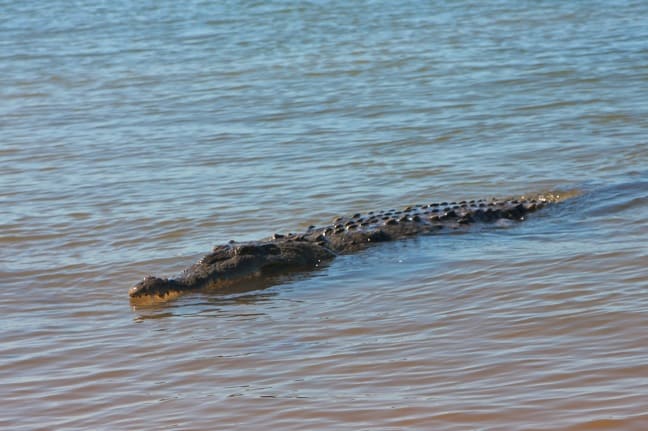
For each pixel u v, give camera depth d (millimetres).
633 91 45125
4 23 79000
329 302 23969
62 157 40125
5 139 43844
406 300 23422
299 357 20344
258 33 67375
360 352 20297
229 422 17609
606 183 32281
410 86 49281
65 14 81375
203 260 26578
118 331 22766
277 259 26953
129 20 76562
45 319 23812
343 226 29078
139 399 18891
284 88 50781
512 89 47062
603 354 19078
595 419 16578
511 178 33875
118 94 52312
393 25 66875
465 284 24094
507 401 17484
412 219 29469
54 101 51688
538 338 20203
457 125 41250
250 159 38094
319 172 35812
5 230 30875
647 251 25062
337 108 45906
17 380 20188
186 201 33031
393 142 39281
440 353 19859
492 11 69625
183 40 66875
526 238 27703
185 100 49781
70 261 27969
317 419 17422
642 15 64625
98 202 33438
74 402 18969
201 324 22984
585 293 22469
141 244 29266
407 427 16859
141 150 40531
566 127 39906
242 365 20188
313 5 76812
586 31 60531
